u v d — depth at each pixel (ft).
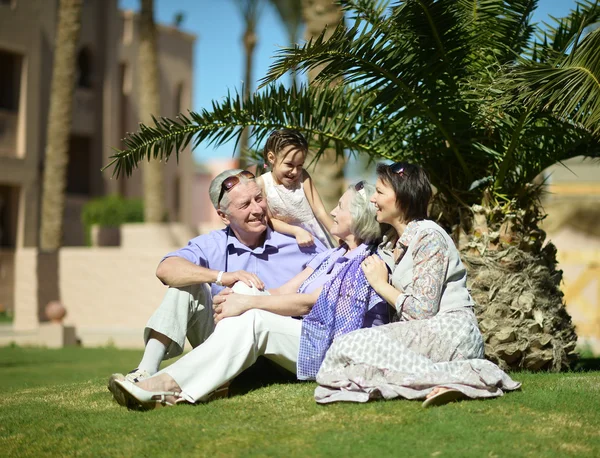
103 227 76.43
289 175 19.33
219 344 15.07
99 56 89.61
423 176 15.49
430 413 13.52
